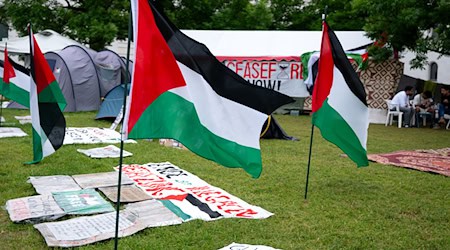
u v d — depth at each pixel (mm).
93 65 14789
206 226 4395
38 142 6270
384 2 13406
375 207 5242
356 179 6586
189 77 3635
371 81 15953
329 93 5555
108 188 5484
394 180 6609
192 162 7305
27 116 12344
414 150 9500
